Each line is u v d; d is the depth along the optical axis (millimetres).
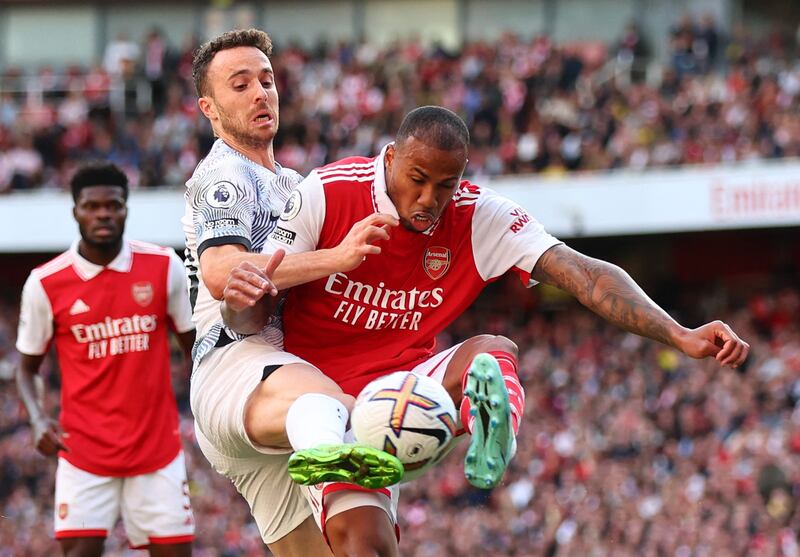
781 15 57625
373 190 10562
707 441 34531
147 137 52500
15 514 37125
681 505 31734
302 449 9258
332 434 9391
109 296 15586
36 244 50219
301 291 10805
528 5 62156
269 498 12180
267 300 10516
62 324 15609
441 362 10688
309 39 64938
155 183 50312
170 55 56469
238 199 10672
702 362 38844
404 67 53438
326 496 10469
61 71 62656
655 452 35500
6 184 51344
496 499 35031
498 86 50469
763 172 44812
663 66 53094
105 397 15539
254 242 10938
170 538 15578
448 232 10766
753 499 30750
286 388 10102
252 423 10219
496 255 10961
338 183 10594
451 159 9867
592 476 34406
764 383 36750
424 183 9953
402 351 10922
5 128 52625
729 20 56688
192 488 37250
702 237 52656
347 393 10742
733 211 45188
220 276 10188
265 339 10836
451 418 9508
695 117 47219
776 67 49062
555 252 10898
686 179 45844
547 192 47094
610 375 40312
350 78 53031
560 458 36156
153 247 16000
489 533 33281
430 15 63688
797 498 30625
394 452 9375
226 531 35125
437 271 10820
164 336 15875
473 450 8992
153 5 66375
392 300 10789
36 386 16016
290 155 49812
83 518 15414
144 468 15516
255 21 65500
